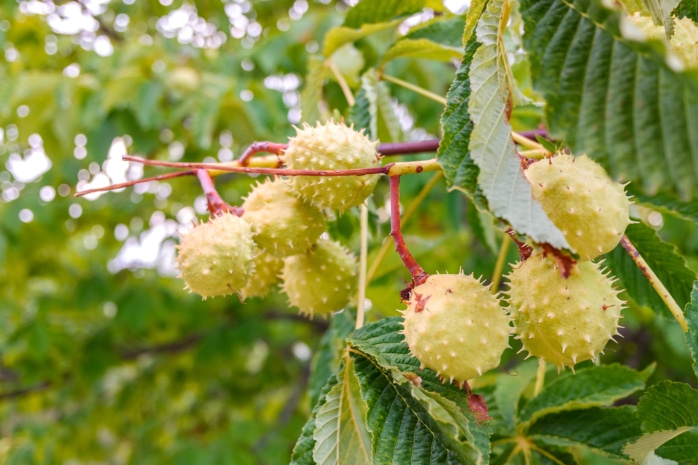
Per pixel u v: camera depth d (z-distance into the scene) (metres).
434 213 1.10
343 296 0.52
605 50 0.36
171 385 1.53
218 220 0.47
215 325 1.27
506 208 0.38
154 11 1.19
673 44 0.41
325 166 0.45
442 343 0.40
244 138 1.01
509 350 0.56
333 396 0.45
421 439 0.42
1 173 1.21
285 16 1.21
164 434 1.62
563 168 0.41
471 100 0.39
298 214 0.48
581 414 0.48
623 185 0.41
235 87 0.90
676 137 0.35
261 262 0.52
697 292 0.43
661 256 0.51
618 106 0.36
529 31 0.37
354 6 0.56
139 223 1.29
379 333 0.45
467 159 0.40
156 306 1.17
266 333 1.28
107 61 0.90
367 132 0.55
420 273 0.42
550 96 0.37
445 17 0.57
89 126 0.89
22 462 1.29
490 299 0.41
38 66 1.05
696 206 0.50
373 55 0.76
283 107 0.96
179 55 0.98
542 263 0.42
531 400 0.50
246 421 1.10
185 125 1.04
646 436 0.43
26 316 1.20
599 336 0.41
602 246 0.40
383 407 0.43
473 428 0.41
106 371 1.21
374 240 0.58
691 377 0.92
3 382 1.43
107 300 1.15
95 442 1.44
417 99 0.93
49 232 1.06
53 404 1.52
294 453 0.44
